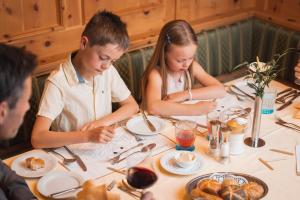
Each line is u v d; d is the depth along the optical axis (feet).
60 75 6.97
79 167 5.94
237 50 11.43
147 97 7.72
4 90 3.75
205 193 5.18
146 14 10.36
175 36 7.60
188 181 5.70
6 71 3.76
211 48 10.79
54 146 6.37
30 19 8.74
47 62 9.16
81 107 7.24
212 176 5.68
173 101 7.72
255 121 6.39
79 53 6.92
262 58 11.50
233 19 11.91
